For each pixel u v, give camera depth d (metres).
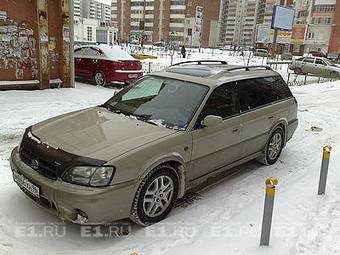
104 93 11.77
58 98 10.16
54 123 4.12
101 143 3.58
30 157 3.64
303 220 4.09
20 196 4.25
